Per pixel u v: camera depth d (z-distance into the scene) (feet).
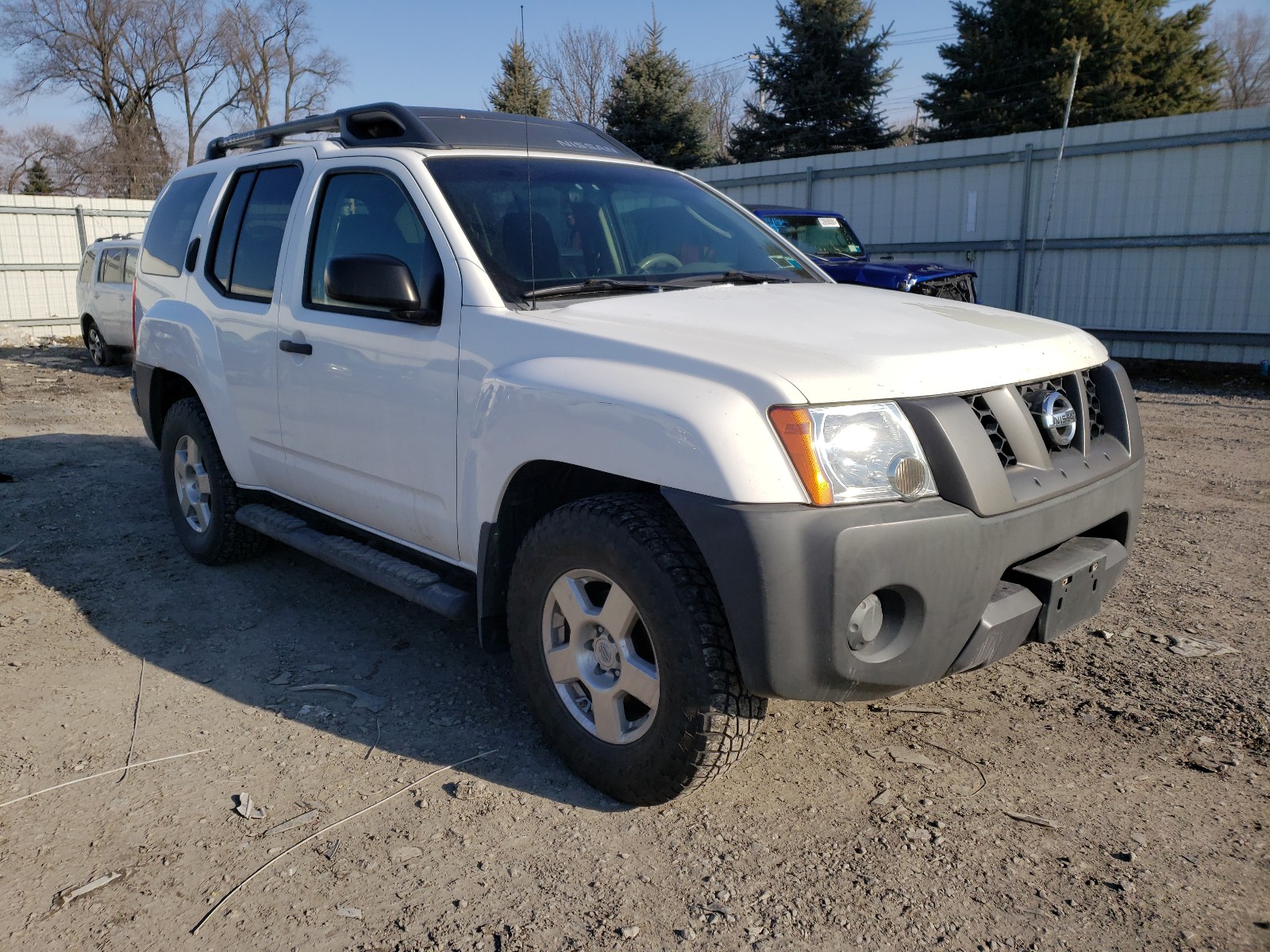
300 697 11.55
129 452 25.72
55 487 21.59
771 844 8.54
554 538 9.18
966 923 7.50
